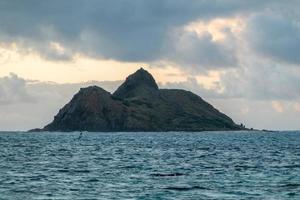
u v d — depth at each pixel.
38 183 73.81
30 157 139.12
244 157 140.88
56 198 59.78
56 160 126.25
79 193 63.72
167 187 69.50
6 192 64.31
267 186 71.12
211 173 90.38
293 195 63.12
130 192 64.75
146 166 107.19
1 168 99.94
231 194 63.56
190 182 75.56
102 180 78.06
